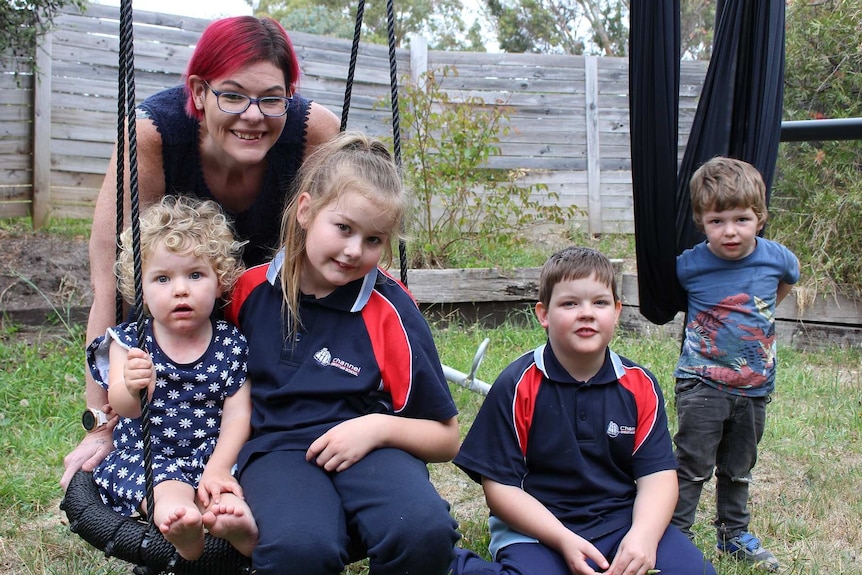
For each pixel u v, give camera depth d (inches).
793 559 117.9
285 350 88.6
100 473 88.2
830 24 284.7
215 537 80.0
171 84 308.8
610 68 383.9
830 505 138.4
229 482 82.4
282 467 82.2
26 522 128.6
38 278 233.6
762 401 114.3
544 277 99.1
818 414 183.8
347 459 81.8
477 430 100.2
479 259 295.9
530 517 93.8
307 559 73.7
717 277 114.7
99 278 100.3
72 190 299.1
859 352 242.5
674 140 112.7
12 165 289.0
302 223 88.3
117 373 88.4
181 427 88.4
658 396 100.0
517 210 299.0
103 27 297.1
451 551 77.8
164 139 101.1
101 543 79.4
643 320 266.5
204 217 92.5
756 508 137.3
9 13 244.1
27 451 150.9
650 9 110.7
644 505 94.2
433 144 287.9
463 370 201.9
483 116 294.0
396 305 90.1
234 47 91.0
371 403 88.5
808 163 277.6
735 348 111.8
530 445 98.5
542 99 374.0
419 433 86.4
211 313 94.2
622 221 394.3
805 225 276.4
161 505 79.4
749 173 111.4
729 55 120.1
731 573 109.7
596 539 93.4
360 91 340.8
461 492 146.9
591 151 382.0
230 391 89.7
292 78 97.9
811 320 256.1
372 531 77.4
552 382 98.5
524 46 1021.8
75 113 296.2
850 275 256.2
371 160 87.3
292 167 107.6
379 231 85.3
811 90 297.3
